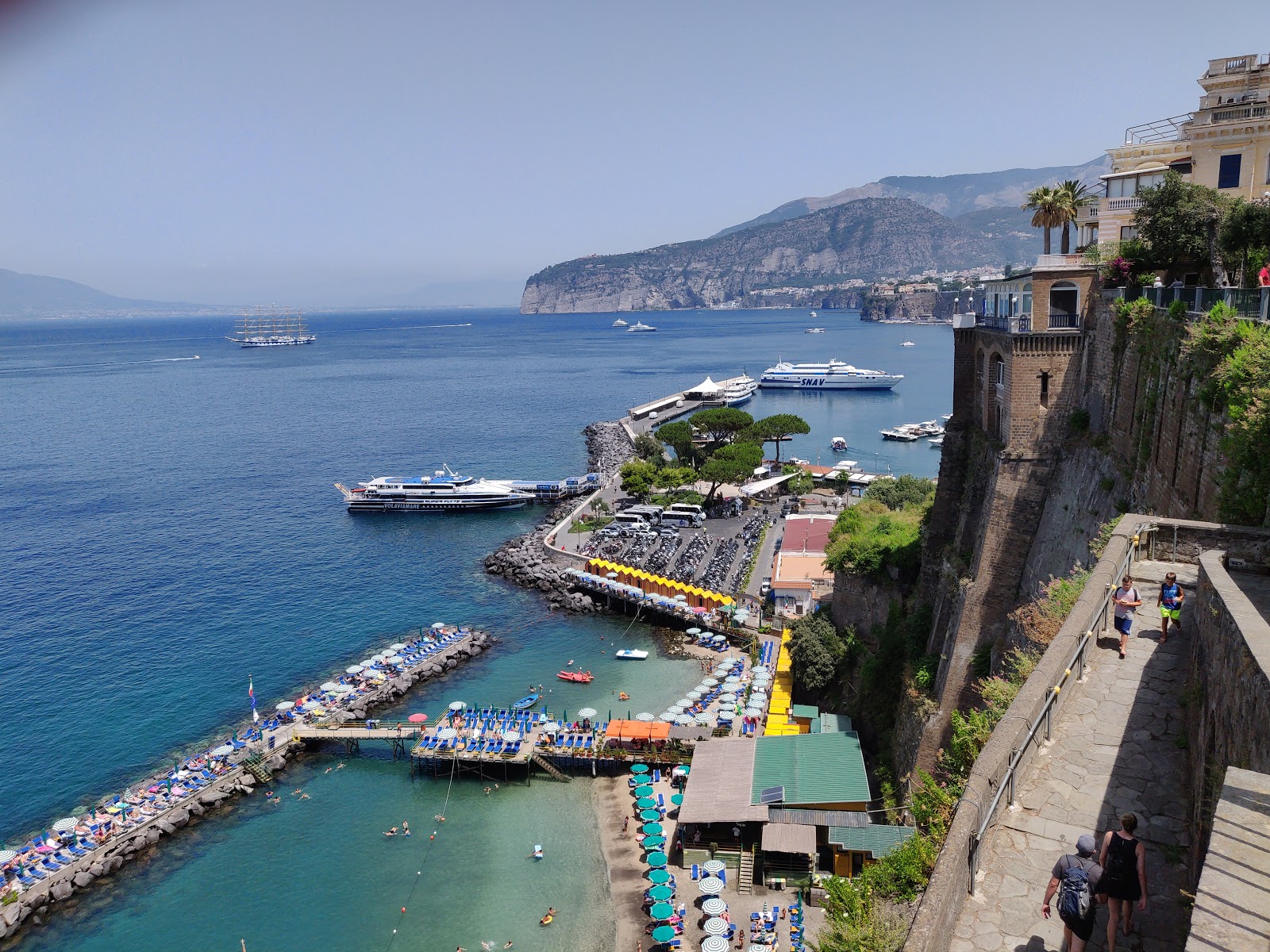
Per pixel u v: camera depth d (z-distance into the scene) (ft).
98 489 553.23
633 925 174.19
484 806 217.15
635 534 419.13
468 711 258.37
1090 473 151.23
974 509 184.24
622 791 221.87
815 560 328.29
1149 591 82.89
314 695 269.44
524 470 600.39
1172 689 66.54
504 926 175.63
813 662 239.50
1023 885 47.67
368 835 206.28
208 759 231.71
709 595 324.80
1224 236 156.35
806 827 181.37
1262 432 90.48
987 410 184.03
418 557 411.95
